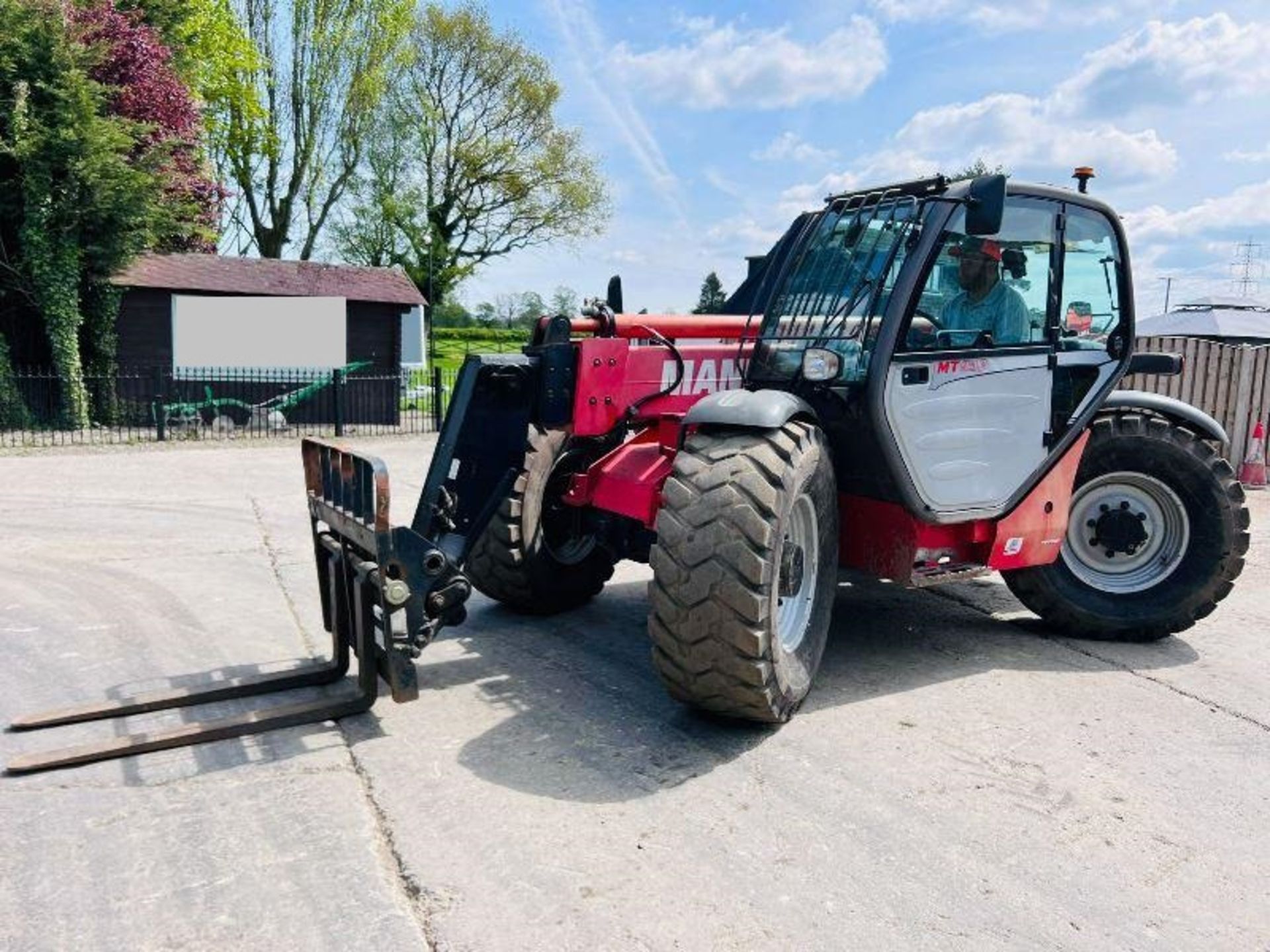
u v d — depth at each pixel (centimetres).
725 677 316
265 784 302
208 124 2516
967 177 383
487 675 405
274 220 2816
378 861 258
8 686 389
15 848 263
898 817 288
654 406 436
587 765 318
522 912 236
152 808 286
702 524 311
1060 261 424
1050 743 346
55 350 1441
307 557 634
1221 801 305
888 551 397
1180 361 486
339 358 1730
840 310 394
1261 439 1036
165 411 1488
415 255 3119
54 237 1428
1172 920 240
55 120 1398
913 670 422
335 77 2706
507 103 3234
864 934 230
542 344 419
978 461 400
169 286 1602
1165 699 392
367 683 357
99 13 1592
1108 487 477
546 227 3381
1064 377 429
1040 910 243
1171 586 469
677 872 255
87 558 624
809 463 338
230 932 227
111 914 233
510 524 463
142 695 368
